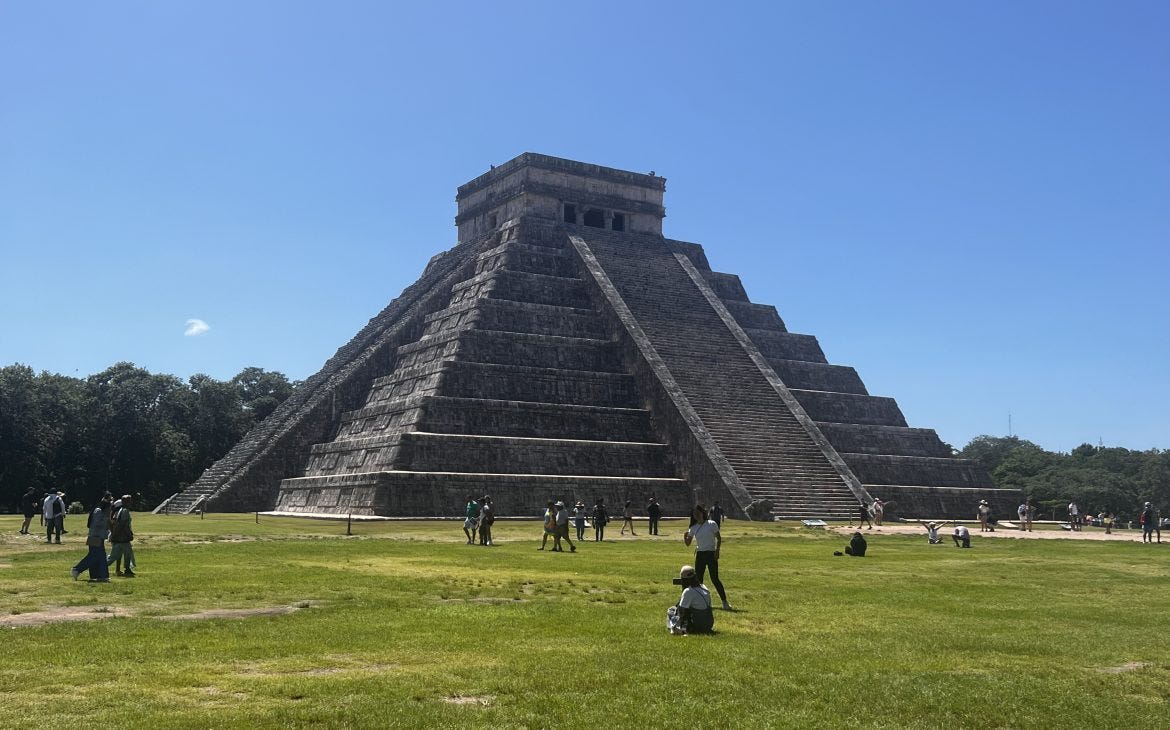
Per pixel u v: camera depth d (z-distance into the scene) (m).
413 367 74.56
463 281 85.38
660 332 76.31
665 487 64.94
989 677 15.23
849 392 86.75
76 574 25.34
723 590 21.89
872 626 19.78
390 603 21.78
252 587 24.17
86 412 95.25
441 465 61.44
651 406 70.94
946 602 23.67
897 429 81.81
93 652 16.02
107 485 94.88
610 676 14.73
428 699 13.42
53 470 92.88
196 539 40.91
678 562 32.84
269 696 13.45
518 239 83.31
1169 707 13.91
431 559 32.81
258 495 72.69
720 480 62.62
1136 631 19.72
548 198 87.38
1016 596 25.06
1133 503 116.25
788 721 12.76
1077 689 14.70
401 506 58.09
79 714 12.44
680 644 17.31
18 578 25.80
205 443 101.81
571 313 76.75
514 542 42.41
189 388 103.81
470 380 67.38
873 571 31.05
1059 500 111.31
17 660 15.44
